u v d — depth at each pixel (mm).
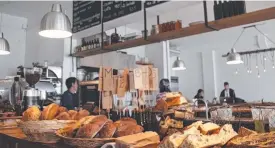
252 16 2322
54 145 1234
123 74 1712
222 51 8414
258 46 7258
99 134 1095
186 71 9227
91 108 2703
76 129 1146
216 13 2639
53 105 1480
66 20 2211
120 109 1827
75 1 4508
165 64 6426
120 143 944
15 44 5836
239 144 824
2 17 5402
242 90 7879
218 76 8484
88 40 4723
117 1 3816
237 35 6574
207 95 8602
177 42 7281
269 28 5973
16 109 2633
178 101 1516
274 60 7234
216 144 839
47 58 5609
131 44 3418
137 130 1114
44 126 1279
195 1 3076
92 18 4172
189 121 1300
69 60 5320
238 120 1425
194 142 796
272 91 7273
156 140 1011
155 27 3059
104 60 5379
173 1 3078
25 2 4668
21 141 1457
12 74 5711
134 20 3859
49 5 4766
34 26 5930
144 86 1669
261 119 1178
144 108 1646
